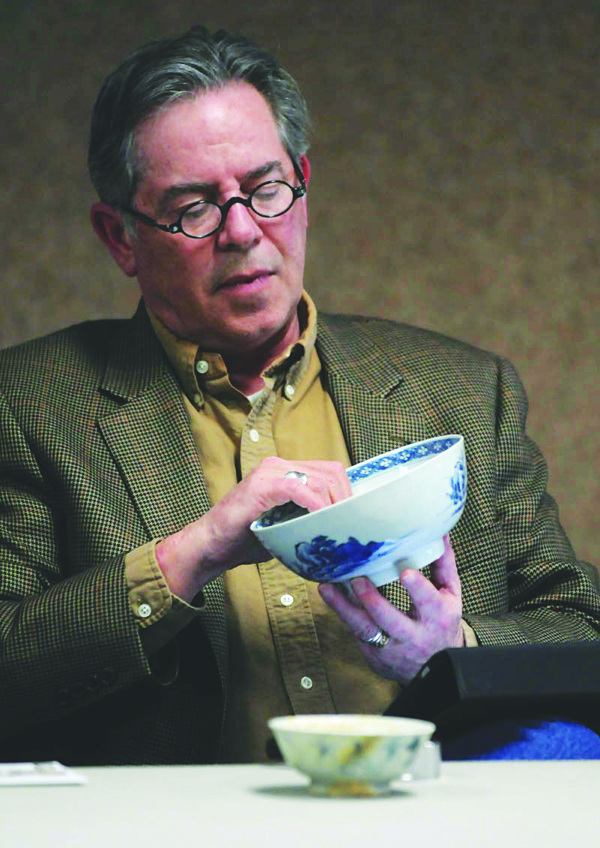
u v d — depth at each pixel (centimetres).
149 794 176
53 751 336
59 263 786
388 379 387
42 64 790
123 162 355
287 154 358
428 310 804
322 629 353
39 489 354
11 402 362
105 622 314
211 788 182
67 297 784
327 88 808
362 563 267
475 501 368
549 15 820
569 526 798
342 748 168
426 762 188
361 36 811
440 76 814
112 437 358
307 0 808
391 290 803
